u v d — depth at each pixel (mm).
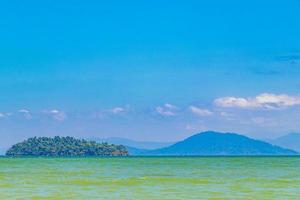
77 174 122812
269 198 67375
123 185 87062
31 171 140625
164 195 70812
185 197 68438
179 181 95750
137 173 125812
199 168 157500
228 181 95750
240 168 156375
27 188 82000
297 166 174875
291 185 86812
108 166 180750
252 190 77812
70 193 73688
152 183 91188
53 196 69812
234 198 67375
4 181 97500
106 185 87125
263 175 115438
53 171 140375
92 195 70938
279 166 176000
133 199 66250
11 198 67500
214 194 72000
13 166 183750
